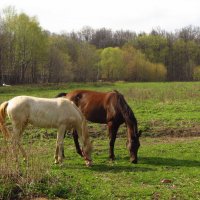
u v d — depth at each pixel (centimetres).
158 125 1565
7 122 1503
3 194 679
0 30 5472
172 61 9531
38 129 1354
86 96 1073
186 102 2345
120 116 1002
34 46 5656
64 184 731
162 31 11444
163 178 830
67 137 1288
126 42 11094
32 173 730
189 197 702
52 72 6419
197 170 905
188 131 1452
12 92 3684
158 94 2770
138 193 719
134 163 967
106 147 1173
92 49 8338
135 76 8412
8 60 5569
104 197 693
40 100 906
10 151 783
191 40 10588
